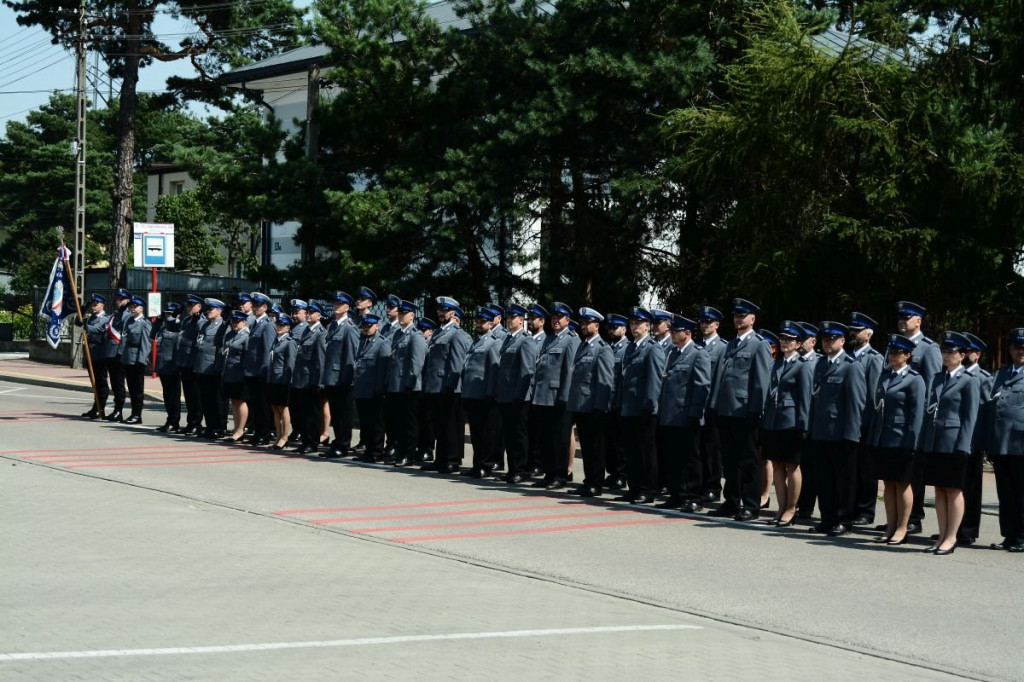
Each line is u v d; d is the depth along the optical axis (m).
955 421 11.81
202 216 53.16
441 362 17.22
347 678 6.91
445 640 7.92
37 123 71.31
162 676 6.86
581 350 15.46
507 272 24.86
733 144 20.39
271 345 19.38
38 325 42.25
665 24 23.27
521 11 24.55
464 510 13.84
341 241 24.67
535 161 23.45
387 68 24.73
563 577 10.30
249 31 42.94
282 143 27.23
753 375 13.70
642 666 7.39
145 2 40.62
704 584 10.12
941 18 20.03
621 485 16.39
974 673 7.61
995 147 18.92
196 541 11.35
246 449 19.30
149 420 24.02
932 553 11.91
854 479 12.98
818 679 7.27
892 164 19.05
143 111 66.06
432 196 23.08
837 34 27.48
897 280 18.77
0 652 7.31
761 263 19.30
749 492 13.76
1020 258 18.86
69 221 67.69
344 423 18.72
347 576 10.01
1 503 13.20
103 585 9.34
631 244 23.88
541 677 7.05
